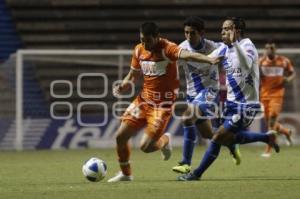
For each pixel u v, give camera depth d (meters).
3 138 58.25
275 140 35.25
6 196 26.25
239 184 29.72
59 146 58.78
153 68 30.66
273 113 51.06
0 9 69.25
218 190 27.53
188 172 33.03
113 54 60.16
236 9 71.56
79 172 37.06
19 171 37.75
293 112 61.69
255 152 52.53
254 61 30.78
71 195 26.38
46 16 69.50
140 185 29.61
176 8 70.94
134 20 70.19
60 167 40.31
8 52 67.69
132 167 39.62
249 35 70.44
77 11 70.12
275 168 38.22
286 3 72.50
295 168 38.22
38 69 59.66
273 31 71.00
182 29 69.81
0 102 58.38
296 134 61.66
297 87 61.59
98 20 69.94
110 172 37.22
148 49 30.48
